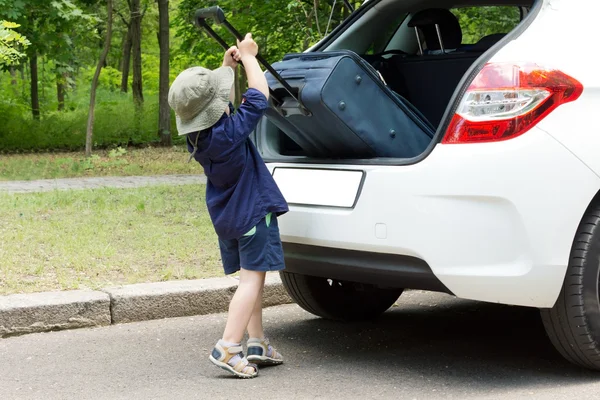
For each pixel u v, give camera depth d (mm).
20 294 5367
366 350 4793
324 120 4152
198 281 5801
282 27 16625
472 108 3838
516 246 3795
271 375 4312
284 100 4289
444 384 4133
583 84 3916
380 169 4051
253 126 4094
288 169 4547
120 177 14148
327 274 4465
